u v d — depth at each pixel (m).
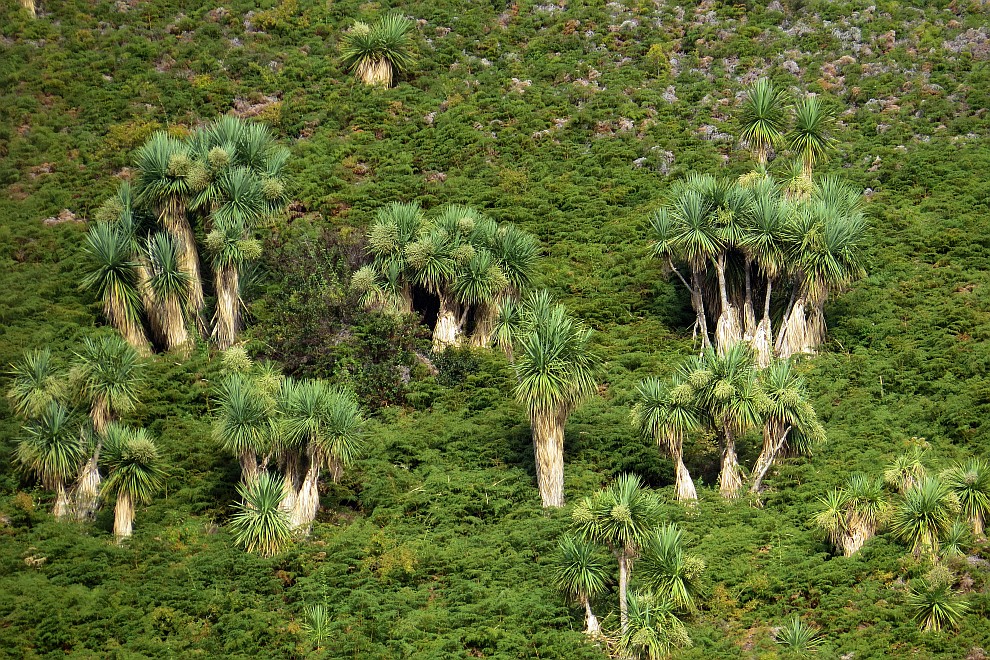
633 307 63.47
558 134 76.31
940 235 66.62
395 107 77.81
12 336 57.38
